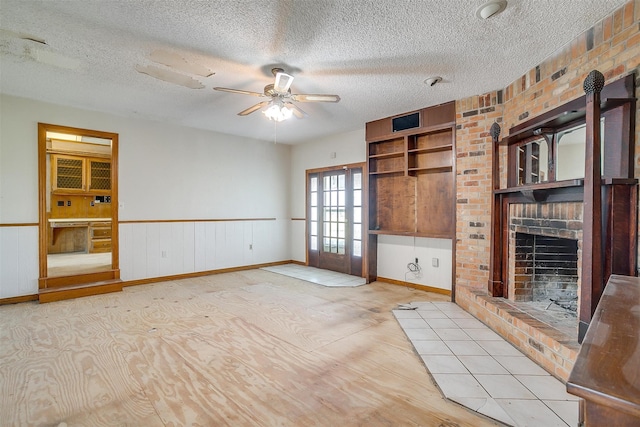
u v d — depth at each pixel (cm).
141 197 475
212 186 551
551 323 244
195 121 484
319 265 613
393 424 168
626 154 192
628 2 194
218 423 168
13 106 379
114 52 268
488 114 354
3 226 375
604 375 61
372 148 491
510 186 322
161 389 199
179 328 301
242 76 315
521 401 185
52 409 179
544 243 306
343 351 254
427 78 318
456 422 169
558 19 215
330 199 592
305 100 307
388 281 490
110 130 446
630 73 193
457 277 382
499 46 254
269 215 634
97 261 580
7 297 377
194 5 204
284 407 182
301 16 216
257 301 391
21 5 203
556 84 260
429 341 270
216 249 555
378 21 221
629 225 191
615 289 131
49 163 672
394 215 474
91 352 249
